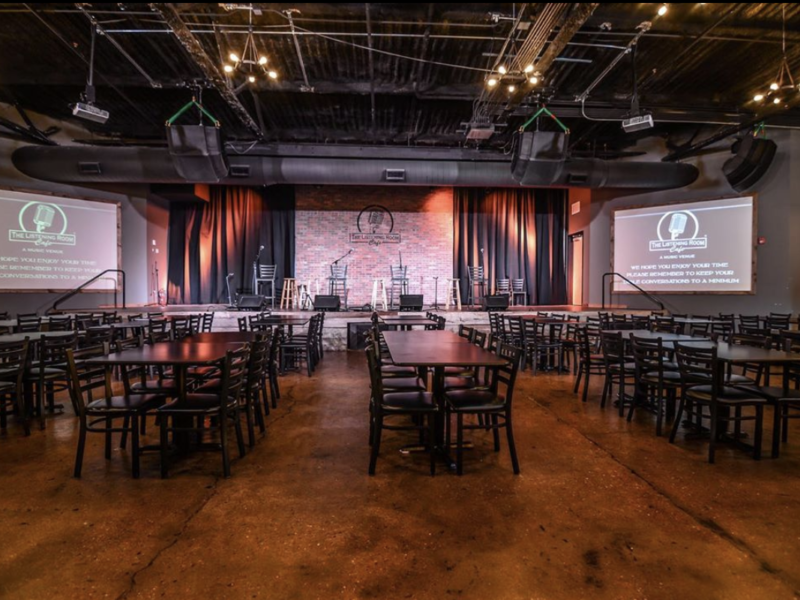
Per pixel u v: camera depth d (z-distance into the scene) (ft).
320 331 23.66
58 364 13.71
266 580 5.91
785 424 11.29
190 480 8.95
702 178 27.84
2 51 17.84
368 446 10.89
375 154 27.73
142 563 6.25
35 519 7.40
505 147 27.73
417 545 6.70
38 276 26.48
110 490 8.48
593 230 33.19
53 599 5.53
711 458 9.83
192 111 24.13
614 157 31.09
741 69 19.22
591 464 9.75
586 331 15.58
